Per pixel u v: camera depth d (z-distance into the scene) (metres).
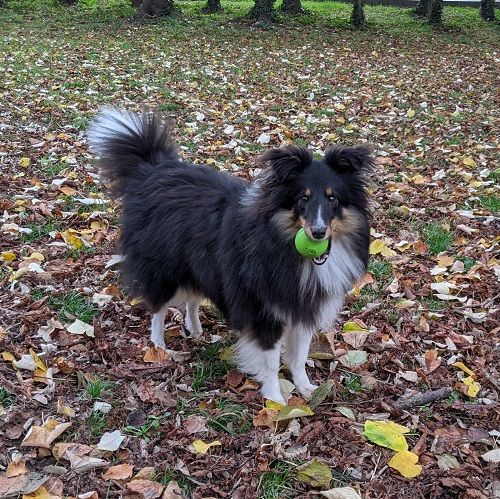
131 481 0.82
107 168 1.18
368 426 0.93
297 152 0.91
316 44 4.83
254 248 0.94
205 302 1.30
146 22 5.36
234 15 5.94
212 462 0.88
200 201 1.05
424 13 6.61
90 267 1.39
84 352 1.10
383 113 2.78
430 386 1.07
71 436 0.91
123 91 2.94
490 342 1.19
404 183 1.92
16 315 1.19
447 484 0.85
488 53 4.68
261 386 1.04
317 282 0.95
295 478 0.85
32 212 1.61
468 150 2.23
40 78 3.07
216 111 2.67
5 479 0.81
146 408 0.98
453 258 1.49
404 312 1.28
